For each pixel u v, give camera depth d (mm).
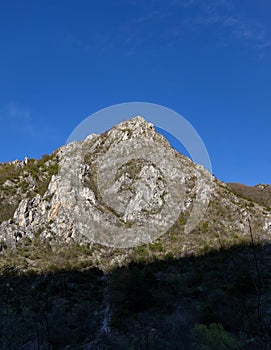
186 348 14891
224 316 16531
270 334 4238
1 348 10477
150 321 26359
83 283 41281
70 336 21719
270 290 28359
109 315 32250
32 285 39312
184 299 34625
